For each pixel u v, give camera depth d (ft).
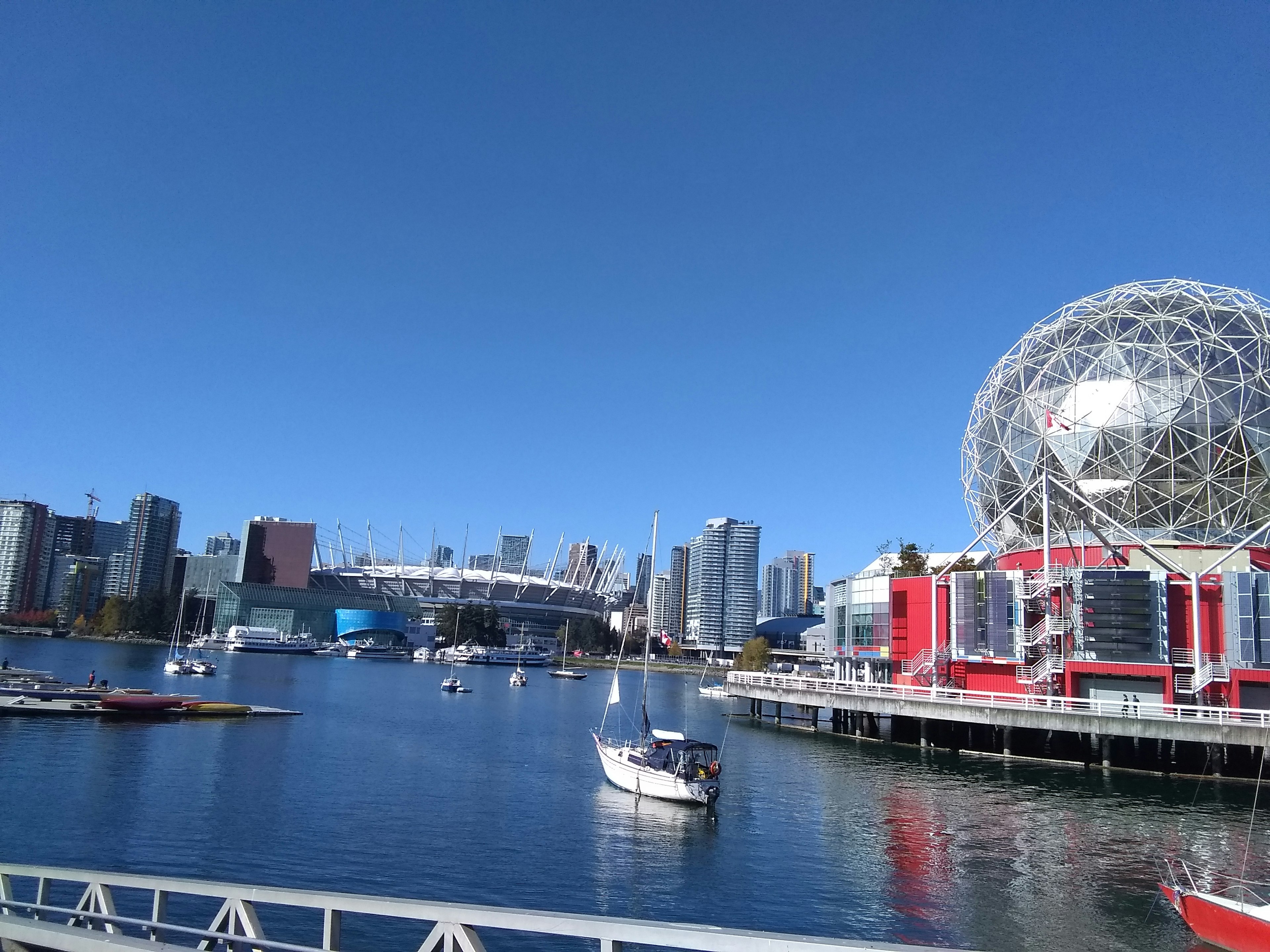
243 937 41.42
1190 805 152.87
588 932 31.35
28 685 269.03
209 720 238.07
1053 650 217.36
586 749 217.36
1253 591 197.98
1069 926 89.20
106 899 49.37
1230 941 80.69
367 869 104.63
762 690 299.99
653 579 188.03
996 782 173.47
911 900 96.84
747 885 101.86
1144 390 239.71
